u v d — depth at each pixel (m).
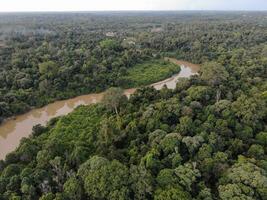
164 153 48.75
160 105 62.94
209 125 54.59
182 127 53.97
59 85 97.75
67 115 75.19
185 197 37.56
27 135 75.06
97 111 75.12
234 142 50.44
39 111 88.62
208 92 70.88
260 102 60.56
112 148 53.09
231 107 60.38
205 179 43.31
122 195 38.81
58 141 56.94
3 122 79.75
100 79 103.56
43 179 45.59
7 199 43.72
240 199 37.06
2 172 50.34
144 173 40.97
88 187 41.31
